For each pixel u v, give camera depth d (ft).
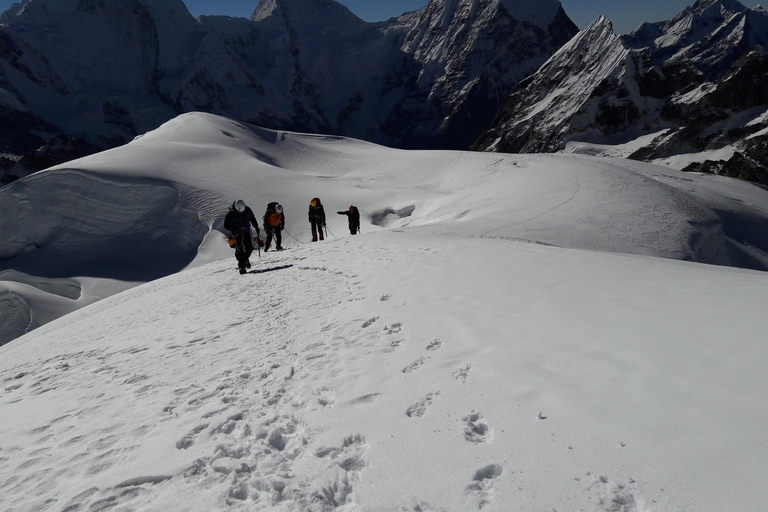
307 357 19.12
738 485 8.35
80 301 196.03
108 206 247.29
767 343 12.95
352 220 83.82
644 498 8.61
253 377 18.04
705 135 577.84
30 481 13.03
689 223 111.55
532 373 13.96
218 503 10.53
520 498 9.15
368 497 9.93
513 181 181.37
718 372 11.98
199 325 29.45
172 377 19.98
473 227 93.30
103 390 20.03
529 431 11.17
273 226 65.31
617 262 28.27
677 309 17.12
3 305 167.22
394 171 285.02
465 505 9.20
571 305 19.47
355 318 23.30
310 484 10.61
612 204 123.13
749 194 198.39
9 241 248.52
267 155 345.72
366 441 12.07
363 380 15.79
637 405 11.30
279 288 36.55
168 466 12.23
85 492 11.87
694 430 10.02
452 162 271.08
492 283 25.12
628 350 14.21
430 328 19.70
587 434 10.64
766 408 10.17
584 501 8.80
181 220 240.94
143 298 48.26
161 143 318.04
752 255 123.65
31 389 23.02
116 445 14.23
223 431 13.83
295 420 13.88
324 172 317.63
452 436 11.53
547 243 84.64
